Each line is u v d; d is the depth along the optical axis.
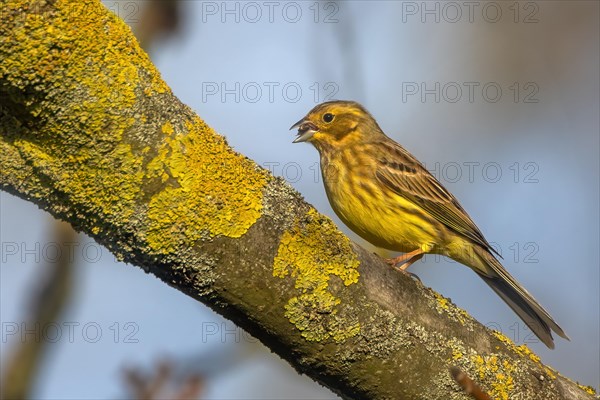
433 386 8.41
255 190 7.73
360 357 8.16
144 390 13.67
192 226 7.44
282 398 20.39
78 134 7.09
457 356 8.53
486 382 8.64
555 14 22.44
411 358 8.31
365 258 8.26
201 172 7.46
